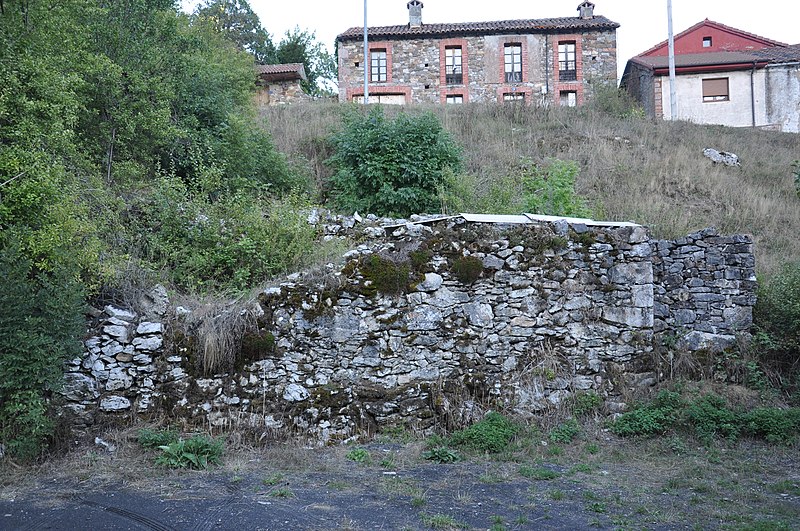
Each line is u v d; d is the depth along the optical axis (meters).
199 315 7.51
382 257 8.12
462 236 8.38
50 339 6.45
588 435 7.87
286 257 8.96
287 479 6.24
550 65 29.05
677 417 8.11
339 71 29.47
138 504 5.49
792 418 8.00
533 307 8.43
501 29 28.97
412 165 12.30
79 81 8.93
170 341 7.29
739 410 8.38
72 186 8.16
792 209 14.81
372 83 29.14
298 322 7.68
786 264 10.91
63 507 5.43
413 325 8.02
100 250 7.59
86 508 5.40
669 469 6.92
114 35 10.79
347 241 9.02
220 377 7.35
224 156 11.74
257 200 10.63
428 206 12.27
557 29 29.00
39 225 7.11
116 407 7.02
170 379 7.22
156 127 10.62
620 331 8.66
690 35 30.78
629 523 5.28
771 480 6.60
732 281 9.40
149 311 7.44
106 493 5.76
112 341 7.14
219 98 12.78
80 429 6.88
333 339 7.77
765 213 14.48
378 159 12.35
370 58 29.34
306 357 7.66
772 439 7.73
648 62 28.12
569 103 29.17
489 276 8.35
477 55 29.16
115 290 7.51
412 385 7.87
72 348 6.71
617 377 8.52
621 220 13.13
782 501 5.91
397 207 12.30
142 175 10.55
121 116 10.31
